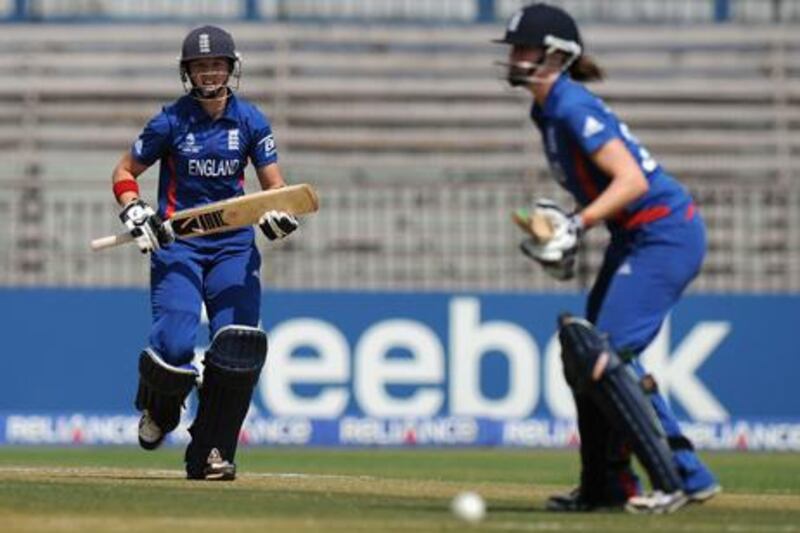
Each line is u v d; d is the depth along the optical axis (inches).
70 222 2471.7
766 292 2293.3
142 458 1873.8
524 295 2197.3
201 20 2716.5
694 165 2667.3
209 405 1158.3
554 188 2474.2
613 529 807.7
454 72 2691.9
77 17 2714.1
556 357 2198.6
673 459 901.2
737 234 2491.4
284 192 1110.4
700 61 2719.0
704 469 927.7
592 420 924.6
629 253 915.4
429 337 2188.7
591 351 892.0
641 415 892.6
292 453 2042.3
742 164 2669.8
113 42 2694.4
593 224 887.7
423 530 792.9
